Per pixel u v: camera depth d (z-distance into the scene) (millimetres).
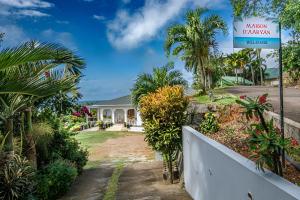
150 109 10547
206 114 10734
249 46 5223
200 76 20297
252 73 61094
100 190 10445
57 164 10344
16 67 7500
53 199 9664
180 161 10727
